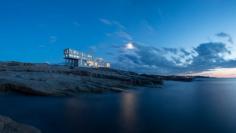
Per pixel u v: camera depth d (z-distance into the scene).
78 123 21.97
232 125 21.66
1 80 45.38
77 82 53.75
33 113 26.64
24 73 58.19
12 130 14.98
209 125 21.77
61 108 30.19
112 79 73.44
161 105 35.41
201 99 45.16
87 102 36.31
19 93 42.56
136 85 74.62
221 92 65.19
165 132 19.23
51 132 18.81
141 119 24.14
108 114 26.75
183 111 29.77
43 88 43.28
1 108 29.73
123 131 19.36
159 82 91.12
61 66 95.06
